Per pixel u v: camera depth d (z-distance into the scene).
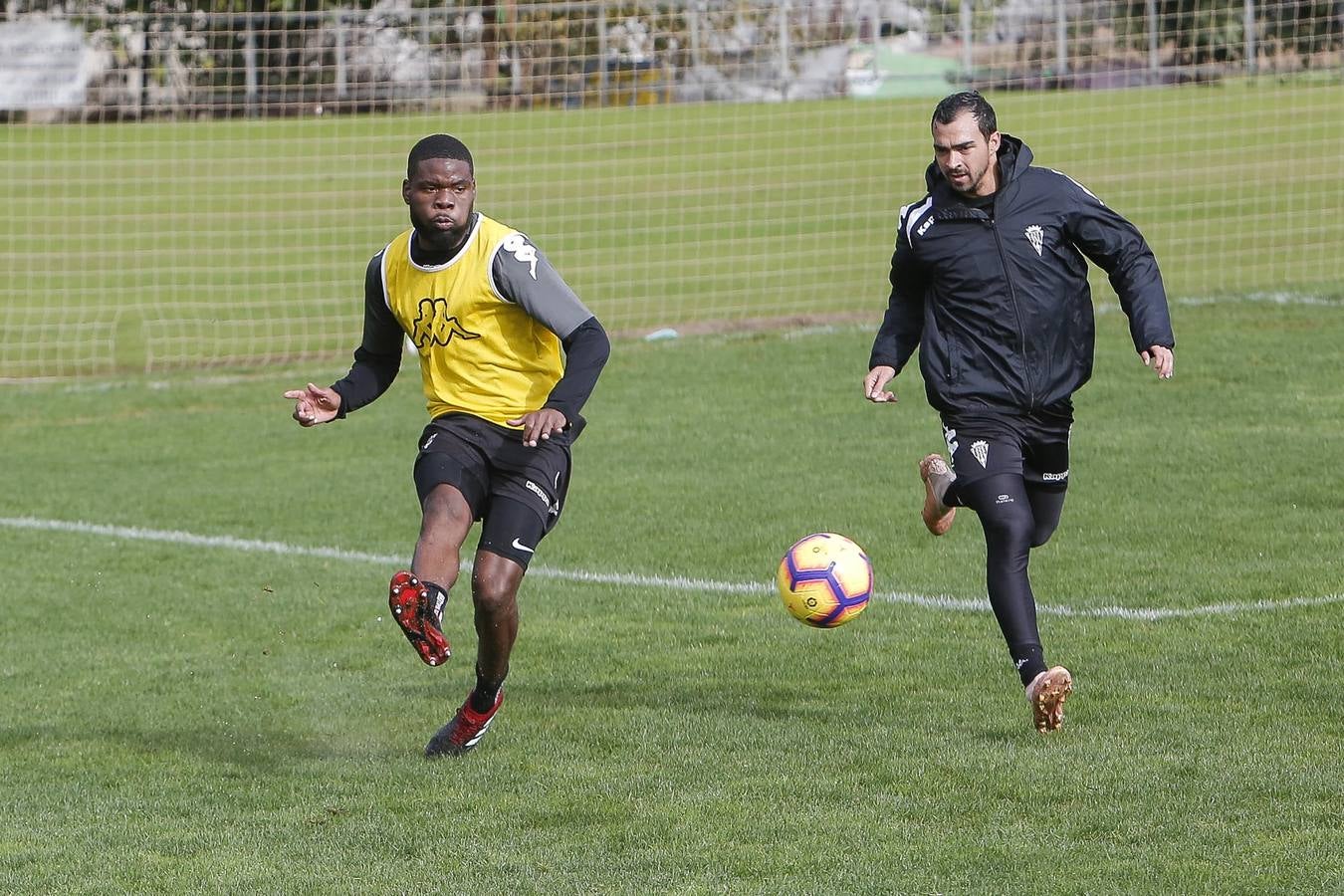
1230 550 22.39
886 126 73.62
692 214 60.94
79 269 58.28
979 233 14.80
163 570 24.67
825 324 44.91
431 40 76.56
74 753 16.00
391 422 36.28
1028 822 12.47
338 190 68.75
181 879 12.01
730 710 16.47
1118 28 74.88
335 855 12.42
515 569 14.27
